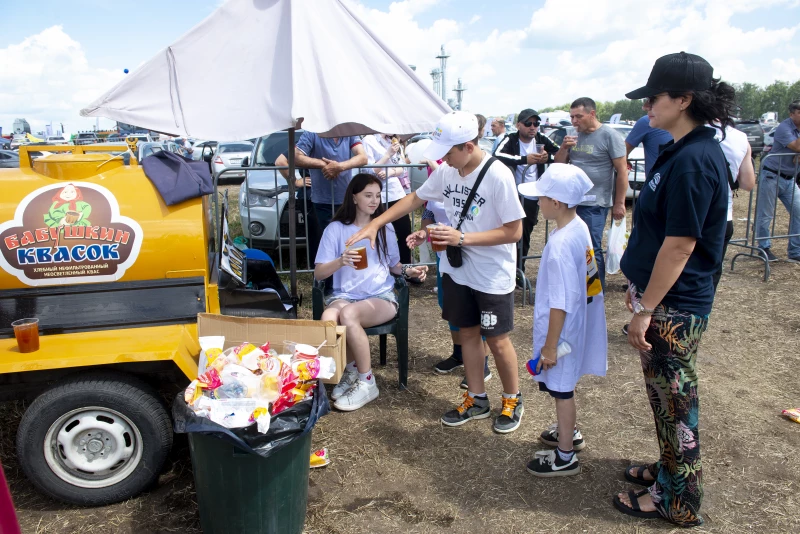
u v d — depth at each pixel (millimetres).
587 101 5062
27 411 2545
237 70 3254
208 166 3145
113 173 2955
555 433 3252
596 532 2590
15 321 2689
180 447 3146
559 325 2686
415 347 4723
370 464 3123
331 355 2820
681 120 2215
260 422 2201
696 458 2480
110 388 2574
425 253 6309
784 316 5254
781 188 6812
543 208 2809
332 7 3342
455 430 3465
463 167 3141
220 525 2381
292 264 4082
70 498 2652
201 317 2863
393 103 3396
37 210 2766
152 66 3211
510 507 2766
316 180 5664
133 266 2844
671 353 2363
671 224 2168
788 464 3057
